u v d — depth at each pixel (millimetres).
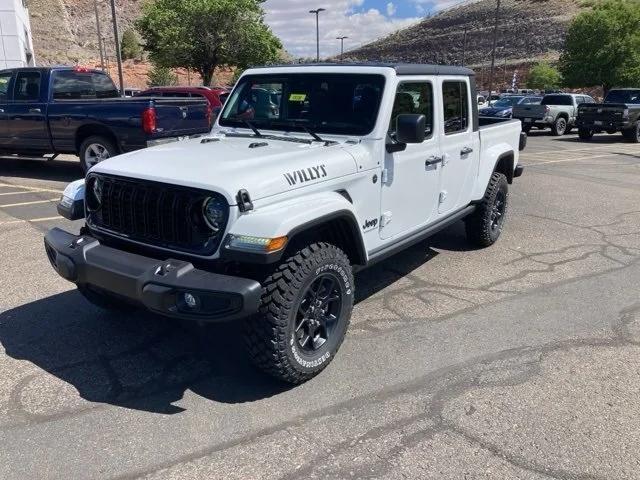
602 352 4121
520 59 87500
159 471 2848
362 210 4141
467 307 4891
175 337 4238
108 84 11141
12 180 10273
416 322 4574
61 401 3422
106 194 3770
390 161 4336
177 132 9461
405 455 2980
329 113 4434
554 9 100375
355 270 4148
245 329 3336
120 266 3350
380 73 4289
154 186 3473
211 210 3266
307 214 3346
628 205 9219
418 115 3963
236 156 3793
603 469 2891
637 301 5086
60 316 4559
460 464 2914
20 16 24266
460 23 112188
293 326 3396
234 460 2934
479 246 6605
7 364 3828
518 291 5281
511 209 8797
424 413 3352
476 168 5930
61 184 9906
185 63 28297
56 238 3785
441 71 5004
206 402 3436
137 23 29766
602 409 3408
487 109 24922
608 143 20406
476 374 3793
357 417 3307
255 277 3328
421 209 4930
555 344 4234
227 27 27438
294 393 3545
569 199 9641
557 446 3062
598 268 5984
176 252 3416
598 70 39906
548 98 24734
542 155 16297
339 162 3885
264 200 3334
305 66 4648
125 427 3188
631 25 38594
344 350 4090
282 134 4559
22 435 3104
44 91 9867
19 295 4957
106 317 4551
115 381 3650
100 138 9406
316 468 2883
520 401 3482
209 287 3031
